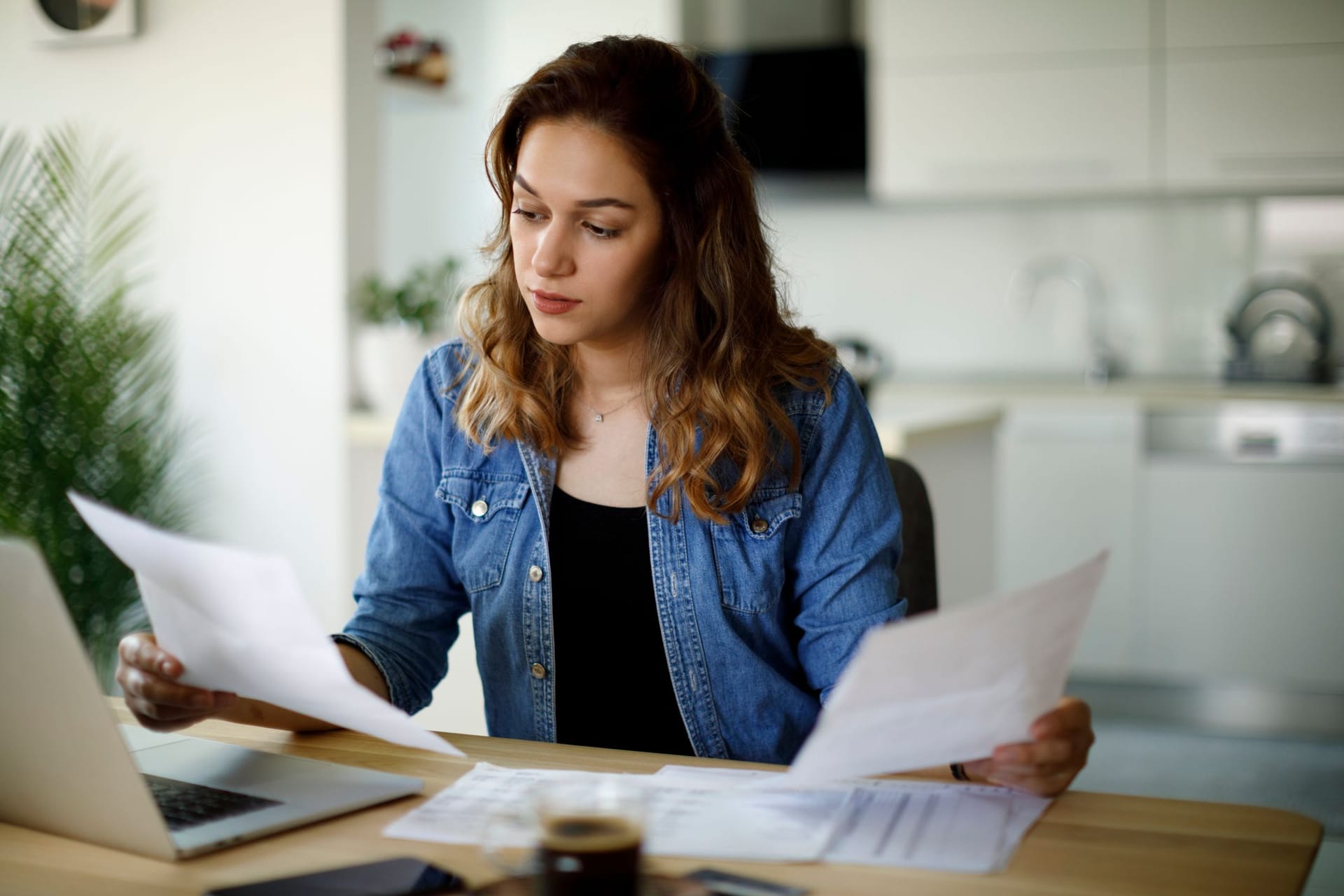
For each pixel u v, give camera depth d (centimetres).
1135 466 404
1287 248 446
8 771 97
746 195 137
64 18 297
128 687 111
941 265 482
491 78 407
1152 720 403
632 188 125
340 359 287
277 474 293
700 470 133
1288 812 99
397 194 429
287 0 284
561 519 140
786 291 150
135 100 297
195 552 91
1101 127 419
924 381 468
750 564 136
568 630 138
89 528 270
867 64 440
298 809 99
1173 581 402
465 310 145
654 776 108
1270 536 391
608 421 141
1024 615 85
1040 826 97
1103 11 416
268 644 94
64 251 288
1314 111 400
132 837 92
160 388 297
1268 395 392
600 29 393
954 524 294
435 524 146
